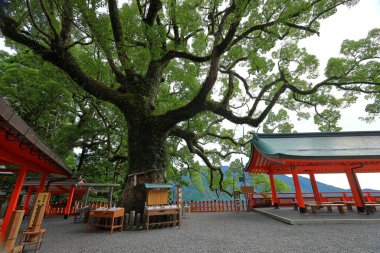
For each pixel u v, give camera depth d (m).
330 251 4.10
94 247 5.02
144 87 10.51
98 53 12.55
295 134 11.75
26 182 11.92
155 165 9.26
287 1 8.74
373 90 11.76
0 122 3.10
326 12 10.02
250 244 4.86
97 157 19.77
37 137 4.39
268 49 10.59
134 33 8.32
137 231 7.18
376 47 10.85
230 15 10.15
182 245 5.00
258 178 21.64
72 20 7.14
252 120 11.24
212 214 12.34
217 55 9.14
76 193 16.78
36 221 4.63
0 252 2.88
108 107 15.71
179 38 11.73
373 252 3.96
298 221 7.25
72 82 12.52
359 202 8.90
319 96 13.18
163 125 9.70
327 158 8.02
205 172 22.19
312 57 12.45
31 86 13.19
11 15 7.82
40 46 8.42
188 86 13.81
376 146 9.41
